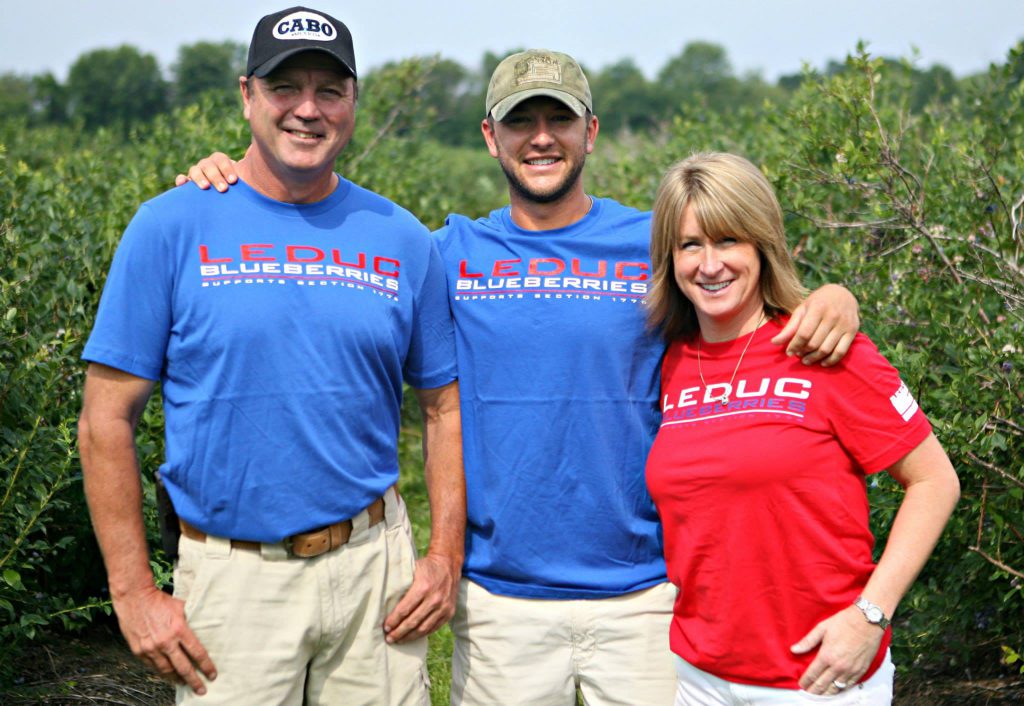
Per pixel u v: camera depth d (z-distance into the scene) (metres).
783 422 2.69
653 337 3.06
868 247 5.11
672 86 63.69
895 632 4.27
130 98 45.88
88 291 5.21
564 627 3.11
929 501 2.66
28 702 4.24
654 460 2.89
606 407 3.05
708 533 2.74
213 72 48.09
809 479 2.66
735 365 2.82
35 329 4.37
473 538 3.19
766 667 2.71
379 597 2.92
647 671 3.10
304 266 2.83
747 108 8.35
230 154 6.15
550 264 3.12
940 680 4.41
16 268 4.67
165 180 6.50
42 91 44.78
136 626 2.76
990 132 5.81
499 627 3.13
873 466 2.66
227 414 2.76
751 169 2.84
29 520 4.06
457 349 3.16
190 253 2.79
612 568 3.10
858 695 2.65
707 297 2.83
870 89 5.21
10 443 4.20
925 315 4.43
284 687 2.82
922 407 4.05
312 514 2.80
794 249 5.17
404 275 2.98
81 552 4.79
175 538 2.89
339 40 2.88
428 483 3.19
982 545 3.99
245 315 2.76
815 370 2.70
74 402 4.53
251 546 2.81
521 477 3.06
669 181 2.87
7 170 6.03
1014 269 4.27
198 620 2.80
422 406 3.20
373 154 8.49
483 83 42.78
